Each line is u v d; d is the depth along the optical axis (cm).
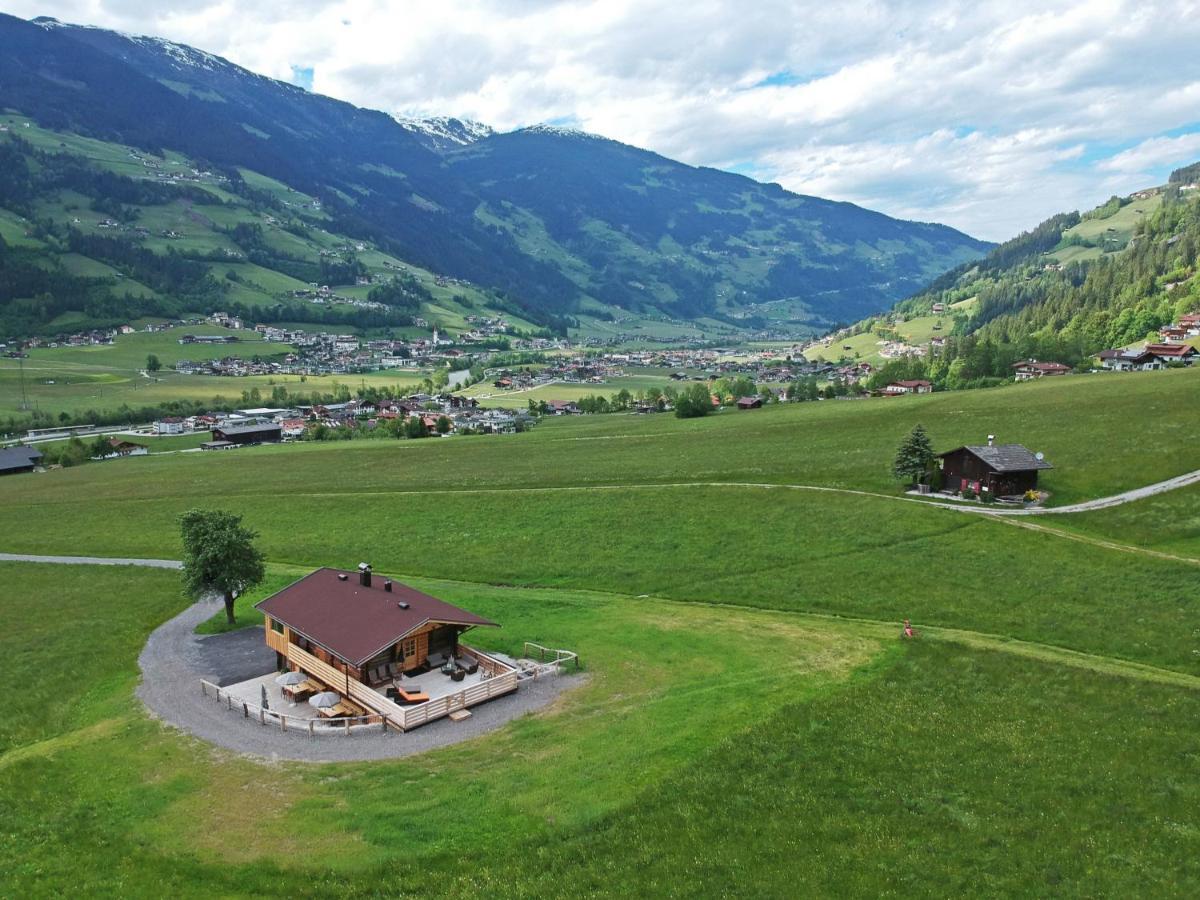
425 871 3052
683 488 9688
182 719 4503
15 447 19775
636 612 6094
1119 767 3612
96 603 6969
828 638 5353
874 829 3212
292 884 3011
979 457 8662
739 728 4019
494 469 12506
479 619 5038
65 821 3522
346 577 5497
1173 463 8719
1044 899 2817
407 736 4153
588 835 3222
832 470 10331
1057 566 6494
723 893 2888
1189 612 5472
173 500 11325
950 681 4584
